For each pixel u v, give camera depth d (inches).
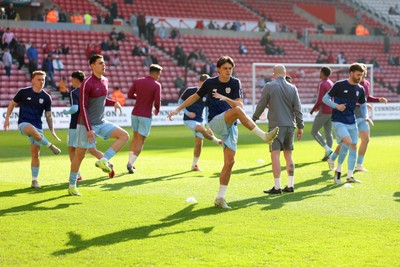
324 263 244.5
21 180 468.4
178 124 1222.9
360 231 296.4
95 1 1588.3
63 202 374.3
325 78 583.2
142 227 306.0
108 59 1365.7
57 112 1087.6
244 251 262.1
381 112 1387.8
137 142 512.7
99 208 354.9
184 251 262.5
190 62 1453.0
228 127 350.6
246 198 387.5
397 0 2036.2
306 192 410.6
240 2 1801.2
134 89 514.0
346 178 471.2
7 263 247.6
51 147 432.5
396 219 323.6
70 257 255.1
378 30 1860.2
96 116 409.1
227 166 353.1
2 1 1422.2
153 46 1483.8
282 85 410.0
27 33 1370.6
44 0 1499.8
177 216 331.6
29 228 305.6
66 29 1428.4
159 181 460.1
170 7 1665.8
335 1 1958.7
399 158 608.4
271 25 1776.6
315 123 588.4
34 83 432.1
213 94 352.5
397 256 253.8
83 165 555.8
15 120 1063.6
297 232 294.5
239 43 1605.6
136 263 246.2
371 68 1362.0
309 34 1728.6
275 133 342.0
